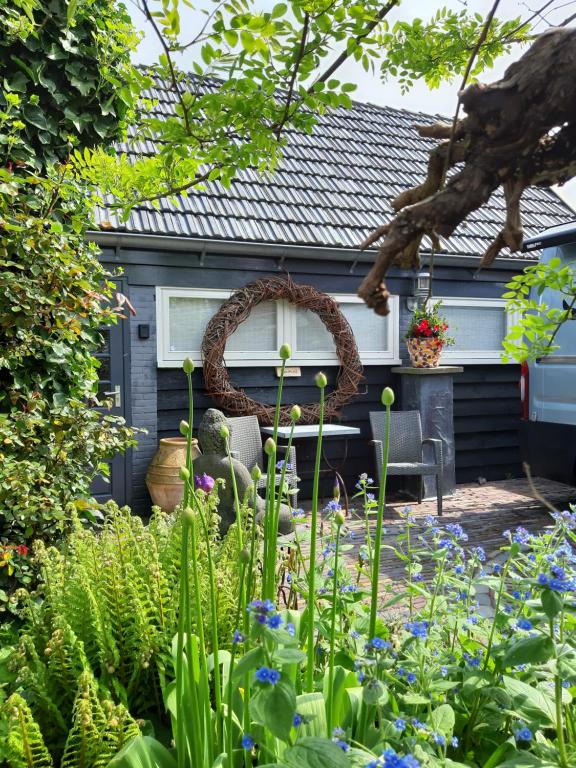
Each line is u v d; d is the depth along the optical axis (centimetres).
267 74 156
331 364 662
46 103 304
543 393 572
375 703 122
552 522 548
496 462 760
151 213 582
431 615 175
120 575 181
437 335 660
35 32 272
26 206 275
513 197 106
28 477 240
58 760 154
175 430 602
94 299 290
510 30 192
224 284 612
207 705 129
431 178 114
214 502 210
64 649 161
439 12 196
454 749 157
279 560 246
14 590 244
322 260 657
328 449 670
